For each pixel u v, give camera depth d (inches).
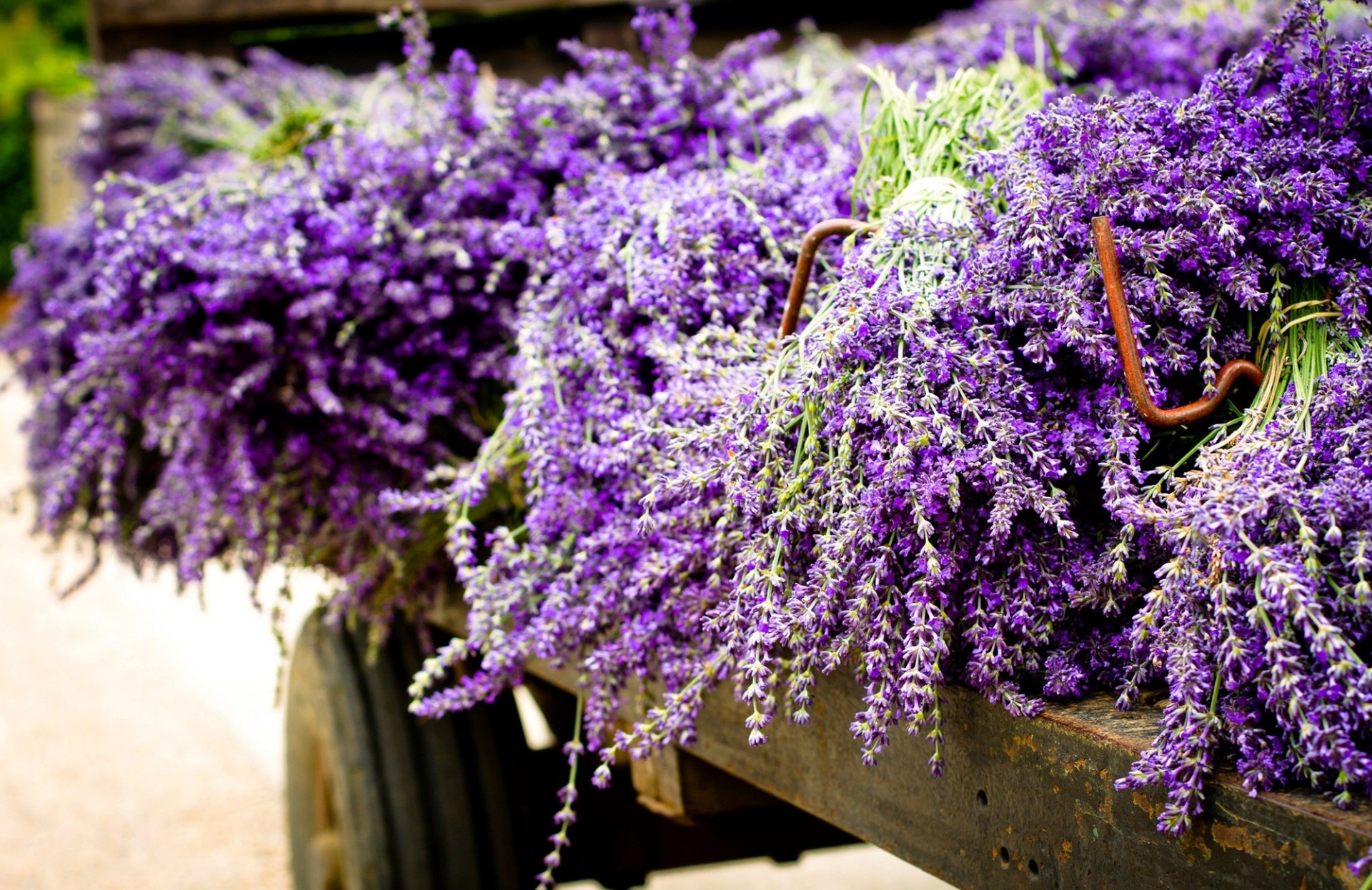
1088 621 84.3
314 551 110.0
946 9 209.3
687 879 197.8
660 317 92.1
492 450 95.8
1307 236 84.0
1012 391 83.4
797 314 89.0
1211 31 120.7
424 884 115.0
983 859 83.1
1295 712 75.7
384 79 128.4
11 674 310.2
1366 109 86.0
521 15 202.1
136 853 213.6
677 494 87.1
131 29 200.7
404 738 117.1
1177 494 82.2
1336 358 83.4
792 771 90.0
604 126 107.0
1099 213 84.0
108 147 218.7
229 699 286.8
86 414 110.3
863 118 97.0
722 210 93.5
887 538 83.2
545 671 107.9
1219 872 77.2
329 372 106.2
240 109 181.9
